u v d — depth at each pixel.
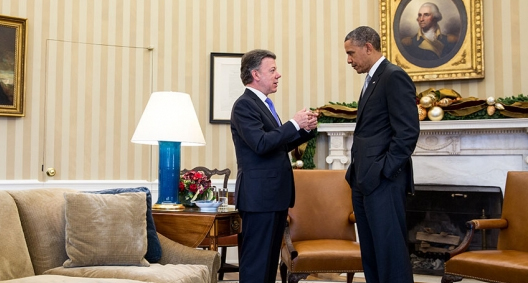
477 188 4.61
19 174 4.88
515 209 3.51
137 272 2.48
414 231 4.79
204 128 5.28
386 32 5.20
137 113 5.19
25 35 4.91
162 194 3.17
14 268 2.40
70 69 5.07
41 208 2.72
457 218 4.66
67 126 5.04
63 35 5.07
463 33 4.98
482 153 4.72
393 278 2.64
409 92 2.65
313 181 3.90
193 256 2.83
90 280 2.26
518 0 4.89
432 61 5.07
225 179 4.87
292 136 2.57
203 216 2.91
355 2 5.32
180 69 5.29
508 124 4.47
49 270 2.58
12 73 4.86
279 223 2.71
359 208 2.88
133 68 5.21
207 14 5.36
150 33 5.27
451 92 4.79
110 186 5.09
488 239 4.53
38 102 4.97
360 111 2.83
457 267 3.18
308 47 5.35
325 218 3.83
